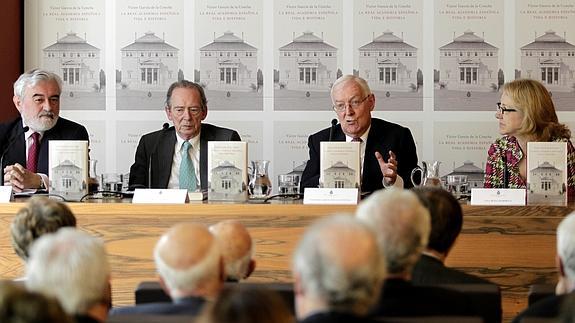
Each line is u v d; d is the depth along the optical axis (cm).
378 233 296
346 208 509
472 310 305
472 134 781
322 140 646
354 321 235
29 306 198
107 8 795
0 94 770
